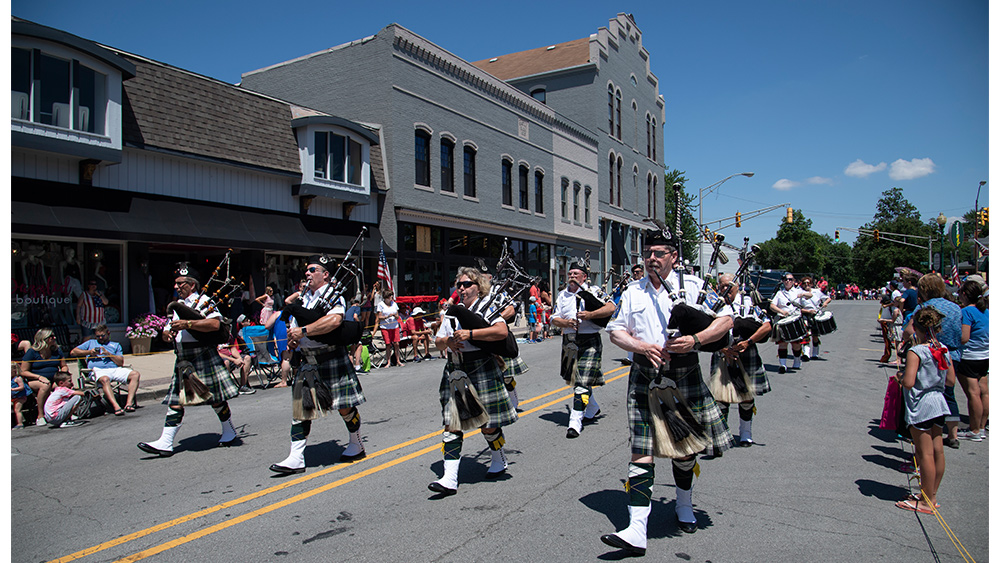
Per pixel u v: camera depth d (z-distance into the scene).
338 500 4.57
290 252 15.52
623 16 33.62
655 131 38.06
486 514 4.27
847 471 5.21
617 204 33.12
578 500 4.55
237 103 15.18
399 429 6.87
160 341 13.31
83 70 11.78
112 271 13.00
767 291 20.39
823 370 11.24
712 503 4.46
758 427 6.84
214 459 5.74
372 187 18.17
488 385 4.86
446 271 20.80
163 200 13.50
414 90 19.66
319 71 20.27
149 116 13.27
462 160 21.62
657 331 3.74
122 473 5.34
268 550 3.72
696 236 40.09
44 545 3.82
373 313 12.85
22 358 7.51
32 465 5.68
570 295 6.89
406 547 3.74
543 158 26.36
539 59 33.59
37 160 11.51
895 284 11.98
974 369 6.17
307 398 5.12
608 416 7.48
